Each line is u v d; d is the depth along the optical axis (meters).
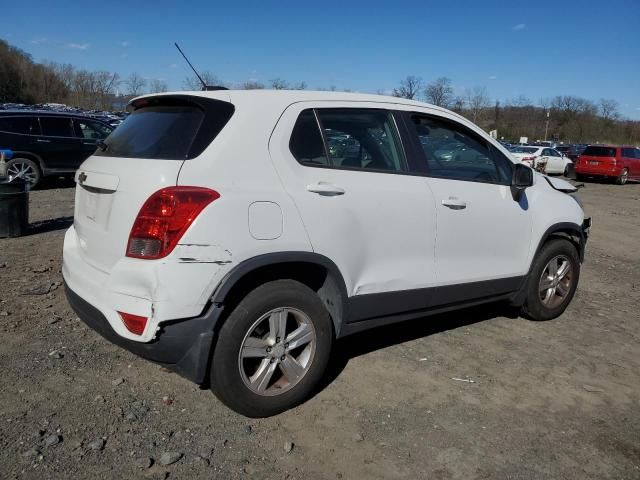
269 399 3.22
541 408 3.59
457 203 4.04
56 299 5.01
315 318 3.32
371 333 4.67
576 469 2.98
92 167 3.44
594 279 7.01
